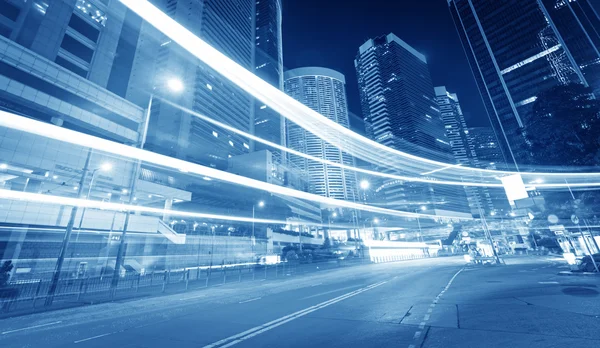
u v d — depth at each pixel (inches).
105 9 1898.4
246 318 367.6
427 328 271.0
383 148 2691.9
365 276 968.3
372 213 4776.1
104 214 1359.5
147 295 712.4
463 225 4072.3
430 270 1053.2
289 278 1139.3
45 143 1310.3
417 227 4763.8
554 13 4616.1
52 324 396.2
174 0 4237.2
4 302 586.9
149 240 1514.5
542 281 539.8
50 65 1421.0
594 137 1119.6
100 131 1581.0
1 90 1218.6
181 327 330.0
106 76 1841.8
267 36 7091.5
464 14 5851.4
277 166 3636.8
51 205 1223.5
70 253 1220.5
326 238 3513.8
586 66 4111.7
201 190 2551.7
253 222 2397.9
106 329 342.3
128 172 1640.0
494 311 321.1
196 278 1181.7
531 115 1353.3
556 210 1429.6
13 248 1098.7
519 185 912.9
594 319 260.2
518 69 4857.3
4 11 1471.5
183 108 3508.9
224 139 4084.6
